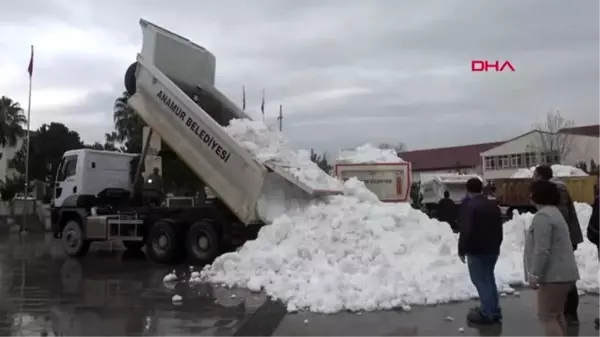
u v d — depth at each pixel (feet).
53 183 56.44
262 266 34.47
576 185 84.69
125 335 23.25
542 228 19.44
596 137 192.24
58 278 39.11
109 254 55.83
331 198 39.52
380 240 34.22
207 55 50.70
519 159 206.28
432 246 35.06
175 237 45.62
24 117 182.19
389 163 51.47
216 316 26.48
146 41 46.57
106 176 55.06
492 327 24.13
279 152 42.24
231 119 46.93
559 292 19.34
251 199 39.96
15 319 26.22
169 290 33.71
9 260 50.83
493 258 24.90
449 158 263.29
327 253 33.73
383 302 27.99
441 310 27.61
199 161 42.78
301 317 26.25
